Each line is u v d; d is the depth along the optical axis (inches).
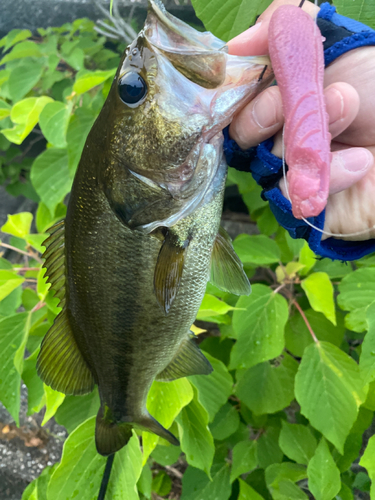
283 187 7.1
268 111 6.4
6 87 20.8
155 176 7.2
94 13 23.3
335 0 7.7
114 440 10.1
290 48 5.4
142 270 7.8
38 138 26.3
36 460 18.7
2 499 18.2
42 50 20.2
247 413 14.9
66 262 8.5
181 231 7.7
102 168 7.4
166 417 9.9
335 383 11.6
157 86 6.8
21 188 25.6
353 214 8.1
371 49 7.2
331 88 6.0
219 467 14.7
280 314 12.3
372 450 9.5
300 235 7.9
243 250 13.9
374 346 9.5
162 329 8.5
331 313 11.9
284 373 13.6
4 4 24.4
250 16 7.3
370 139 7.9
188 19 17.3
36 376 12.1
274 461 14.0
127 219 7.5
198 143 7.0
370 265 13.1
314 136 5.3
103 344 8.8
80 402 12.9
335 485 10.7
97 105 15.5
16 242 19.2
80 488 10.3
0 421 19.7
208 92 6.7
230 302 15.1
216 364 12.8
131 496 10.0
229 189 25.0
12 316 11.9
